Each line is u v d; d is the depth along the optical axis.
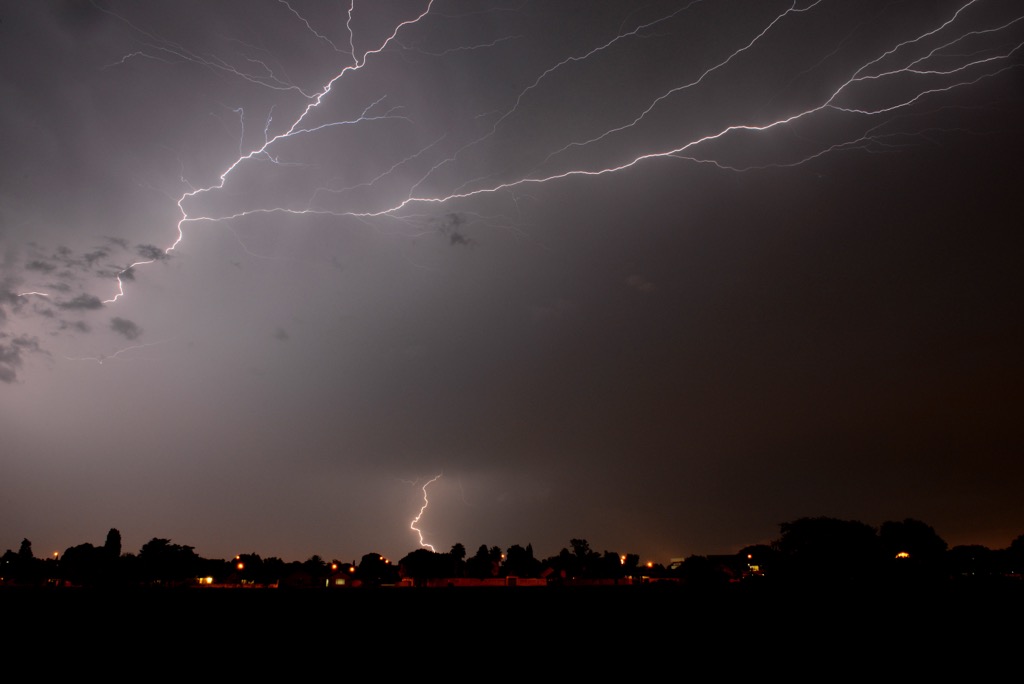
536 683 11.07
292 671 12.08
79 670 12.19
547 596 32.22
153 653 13.96
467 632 17.22
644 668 12.27
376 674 11.79
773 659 12.99
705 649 14.14
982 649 13.91
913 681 11.20
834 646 14.48
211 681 11.27
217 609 23.70
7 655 13.57
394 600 29.36
